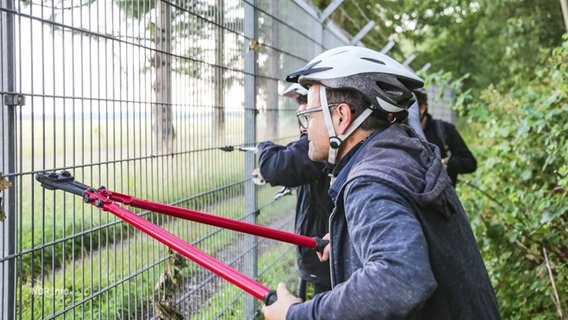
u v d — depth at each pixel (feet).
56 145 5.86
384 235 4.21
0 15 5.26
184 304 8.48
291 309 4.45
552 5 42.88
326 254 6.03
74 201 6.20
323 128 5.37
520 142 15.26
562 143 13.43
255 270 11.32
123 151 6.93
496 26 51.34
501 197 15.97
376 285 4.00
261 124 11.70
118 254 7.22
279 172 9.14
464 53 63.46
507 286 13.39
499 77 59.82
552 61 15.49
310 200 9.53
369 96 5.11
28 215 12.28
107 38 6.56
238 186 10.38
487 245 13.92
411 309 3.98
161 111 7.69
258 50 10.79
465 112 18.33
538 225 12.82
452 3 52.90
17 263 5.53
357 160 5.07
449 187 5.09
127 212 5.53
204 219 5.96
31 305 5.71
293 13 14.02
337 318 4.15
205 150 8.94
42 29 5.65
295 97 10.77
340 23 43.68
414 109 12.32
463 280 4.85
